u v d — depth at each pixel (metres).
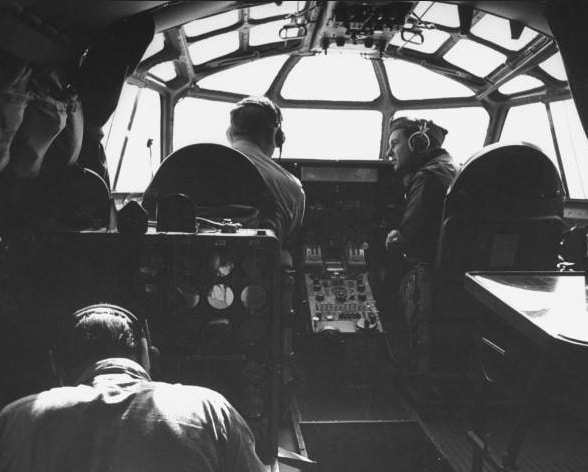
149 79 4.71
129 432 1.27
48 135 2.43
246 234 2.32
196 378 2.31
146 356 1.58
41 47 2.28
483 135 6.02
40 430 1.28
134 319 1.60
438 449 3.25
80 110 2.70
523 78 5.27
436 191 4.08
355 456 3.33
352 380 4.27
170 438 1.27
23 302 2.23
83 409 1.30
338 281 4.88
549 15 3.04
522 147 3.46
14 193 2.41
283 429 3.28
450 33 4.88
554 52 4.54
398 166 4.60
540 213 3.63
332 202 5.20
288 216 3.38
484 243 3.62
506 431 3.36
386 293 5.18
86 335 1.51
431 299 3.78
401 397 3.98
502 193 3.57
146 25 2.87
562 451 3.12
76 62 2.72
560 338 1.76
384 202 5.20
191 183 3.07
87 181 2.51
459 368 3.83
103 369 1.44
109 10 2.50
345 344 4.41
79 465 1.24
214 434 1.32
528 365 2.21
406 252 4.31
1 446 1.29
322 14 4.26
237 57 5.22
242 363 2.31
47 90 2.38
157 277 2.25
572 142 5.11
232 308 2.29
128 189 5.09
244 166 3.01
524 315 2.00
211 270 2.26
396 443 3.46
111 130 4.41
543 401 2.04
